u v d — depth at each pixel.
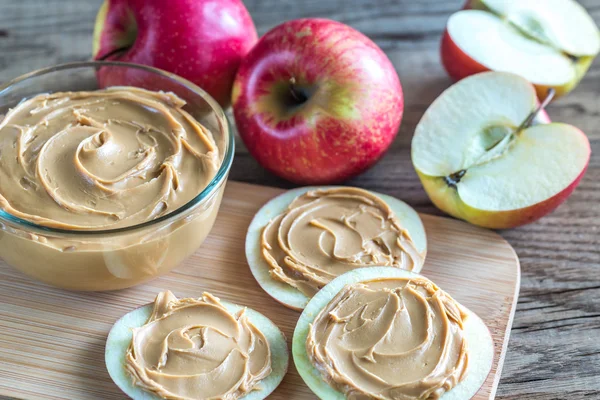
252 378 0.33
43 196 0.34
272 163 0.41
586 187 0.42
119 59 0.43
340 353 0.33
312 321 0.35
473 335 0.35
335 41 0.39
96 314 0.37
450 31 0.45
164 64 0.42
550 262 0.39
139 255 0.34
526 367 0.36
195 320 0.35
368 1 0.53
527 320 0.37
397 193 0.42
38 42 0.50
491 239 0.39
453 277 0.38
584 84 0.48
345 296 0.35
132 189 0.35
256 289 0.38
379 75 0.39
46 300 0.37
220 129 0.38
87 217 0.34
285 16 0.52
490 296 0.37
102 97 0.38
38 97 0.38
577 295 0.38
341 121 0.39
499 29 0.45
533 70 0.44
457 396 0.33
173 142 0.37
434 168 0.40
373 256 0.37
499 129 0.41
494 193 0.39
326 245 0.38
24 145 0.36
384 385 0.32
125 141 0.37
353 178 0.43
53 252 0.34
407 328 0.34
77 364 0.35
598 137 0.45
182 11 0.41
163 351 0.34
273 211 0.40
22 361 0.35
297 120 0.39
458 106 0.40
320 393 0.33
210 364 0.33
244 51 0.43
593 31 0.45
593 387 0.35
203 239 0.37
